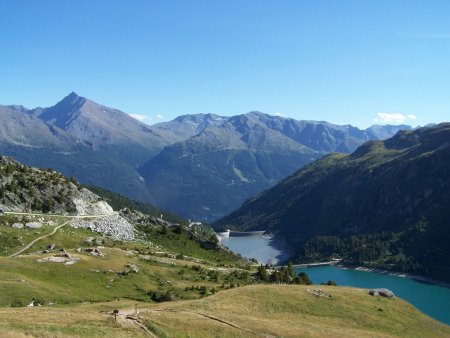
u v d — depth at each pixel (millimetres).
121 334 54281
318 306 90312
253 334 66062
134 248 168500
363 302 99375
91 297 92750
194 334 61250
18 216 161750
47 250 132125
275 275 157750
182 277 131500
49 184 196125
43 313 59719
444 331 98312
